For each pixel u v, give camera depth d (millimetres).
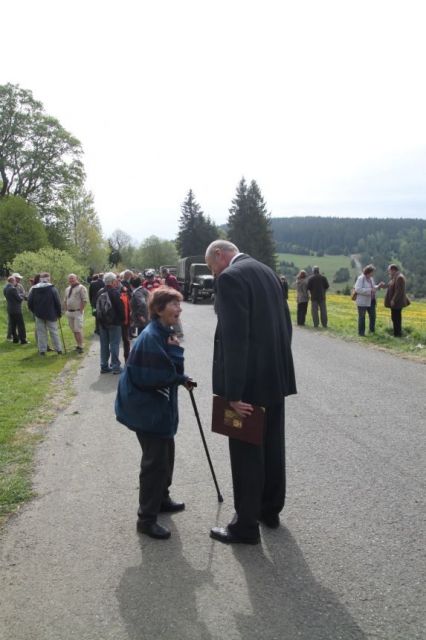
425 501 4000
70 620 2721
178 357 3680
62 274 24031
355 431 5715
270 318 3465
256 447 3447
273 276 3652
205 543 3486
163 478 3625
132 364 3609
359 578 3029
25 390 8102
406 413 6383
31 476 4691
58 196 48312
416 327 14805
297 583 2996
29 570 3199
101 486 4461
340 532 3566
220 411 3504
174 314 3635
